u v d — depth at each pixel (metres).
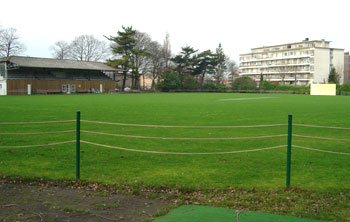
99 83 72.31
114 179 6.73
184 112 21.73
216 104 30.75
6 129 13.50
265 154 9.23
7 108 24.20
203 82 94.06
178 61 82.50
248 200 5.54
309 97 50.09
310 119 17.86
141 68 81.62
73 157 8.73
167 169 7.59
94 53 88.94
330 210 5.11
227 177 6.95
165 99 41.03
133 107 26.25
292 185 6.40
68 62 69.62
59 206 5.19
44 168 7.60
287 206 5.28
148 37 82.88
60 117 18.00
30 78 61.00
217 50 90.38
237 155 9.10
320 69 101.00
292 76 107.50
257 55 120.75
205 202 5.45
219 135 12.38
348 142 11.18
